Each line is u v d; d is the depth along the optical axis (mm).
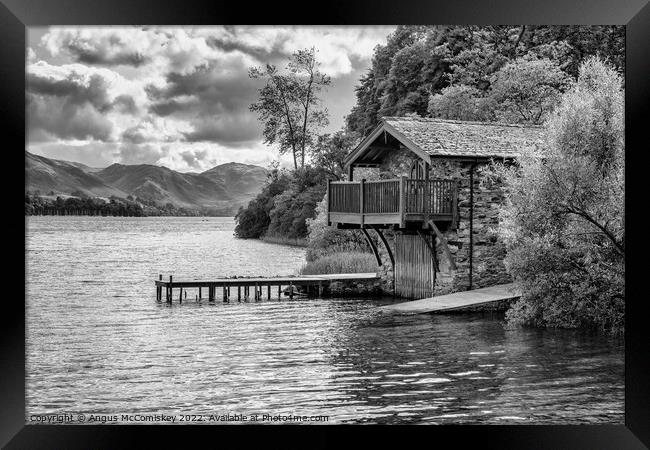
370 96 49750
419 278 23750
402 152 24375
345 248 34344
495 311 20156
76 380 14531
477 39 40000
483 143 22469
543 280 17422
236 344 17484
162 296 29328
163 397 13094
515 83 33750
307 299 25875
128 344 18234
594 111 16391
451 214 22125
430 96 38562
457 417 11312
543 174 16672
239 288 26172
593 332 17234
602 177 16484
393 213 22000
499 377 13383
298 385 13391
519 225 17188
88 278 37781
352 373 14078
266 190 63250
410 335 17453
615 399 12016
